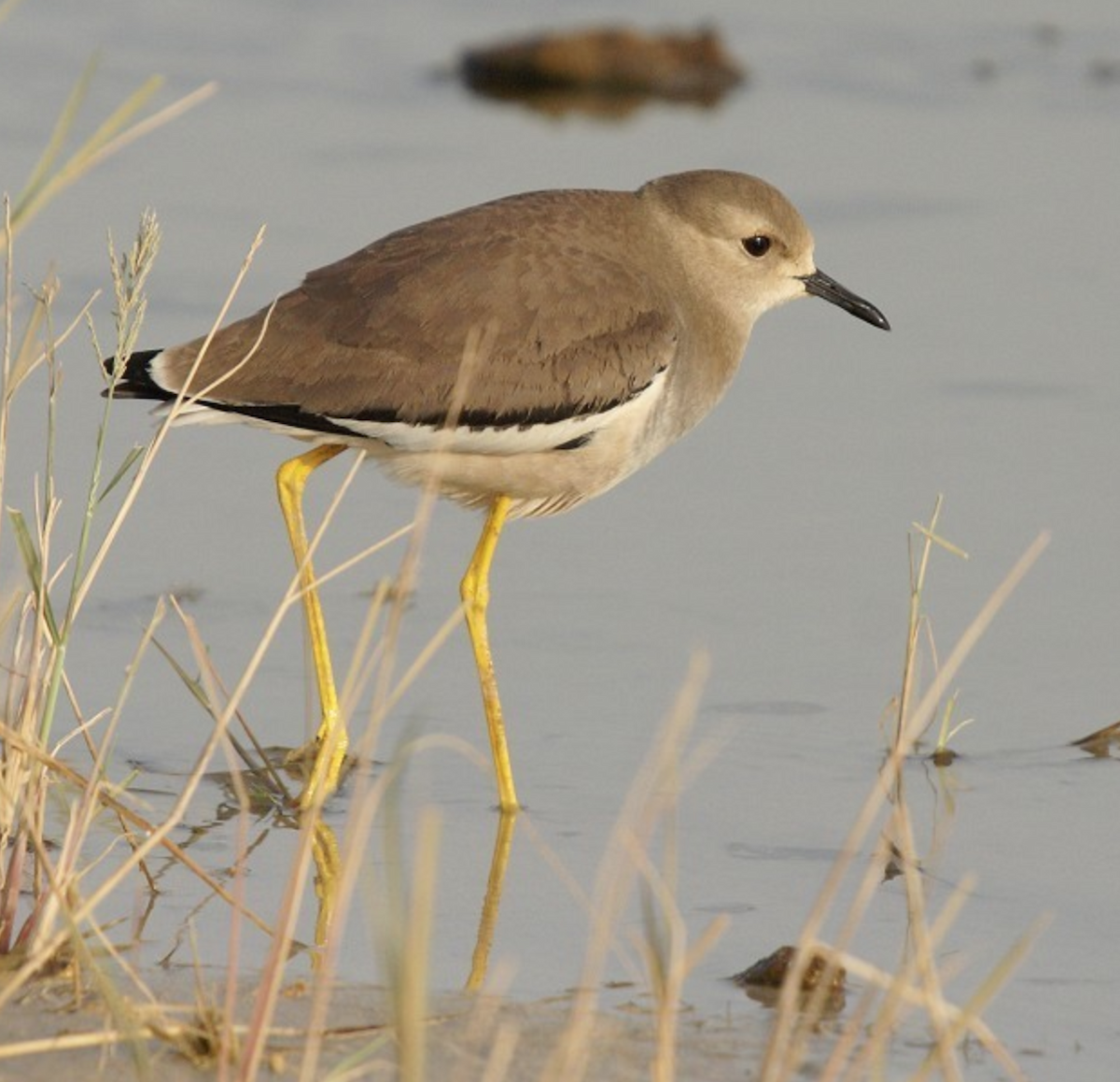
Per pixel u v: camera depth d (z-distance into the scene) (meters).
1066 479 15.97
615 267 12.44
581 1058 8.09
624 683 12.98
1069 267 20.17
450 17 29.59
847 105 25.61
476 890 10.37
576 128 24.31
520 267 12.08
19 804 9.41
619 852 10.23
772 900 10.32
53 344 10.94
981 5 30.20
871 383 17.81
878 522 15.35
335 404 11.70
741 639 13.64
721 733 12.31
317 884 10.29
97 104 23.88
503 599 14.23
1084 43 28.38
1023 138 24.14
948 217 21.45
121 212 20.31
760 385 17.80
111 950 8.55
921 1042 8.85
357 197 21.03
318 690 12.06
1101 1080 8.57
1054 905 10.31
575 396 12.05
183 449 16.28
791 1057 8.15
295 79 26.00
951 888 10.48
